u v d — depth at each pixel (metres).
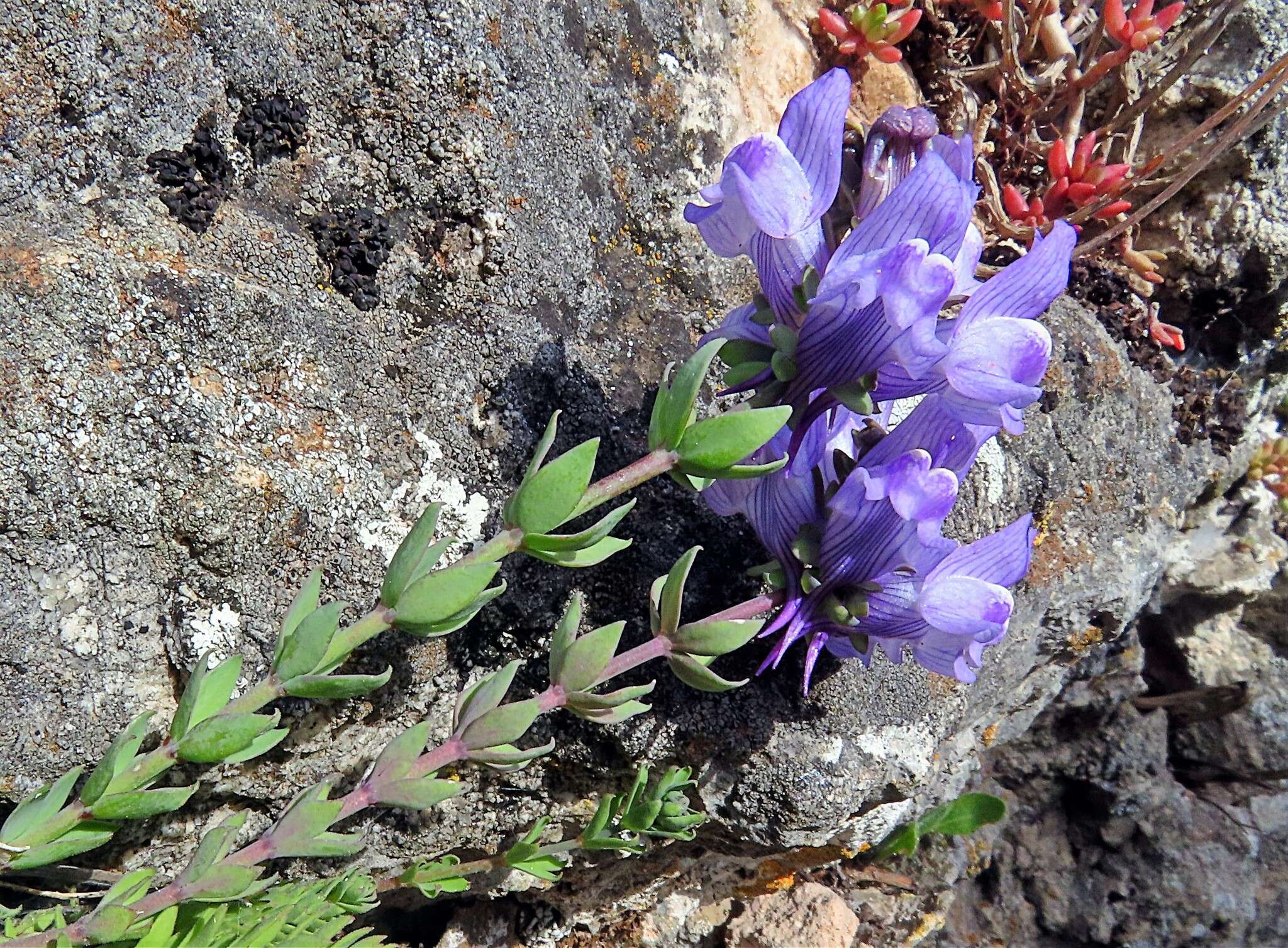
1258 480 0.25
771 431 0.12
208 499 0.13
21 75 0.13
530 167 0.16
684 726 0.16
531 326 0.15
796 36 0.20
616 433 0.16
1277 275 0.23
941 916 0.23
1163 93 0.22
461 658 0.15
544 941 0.20
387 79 0.15
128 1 0.14
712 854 0.19
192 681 0.12
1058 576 0.20
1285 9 0.22
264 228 0.14
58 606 0.13
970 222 0.13
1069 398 0.20
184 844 0.14
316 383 0.14
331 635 0.12
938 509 0.13
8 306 0.12
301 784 0.15
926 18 0.22
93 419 0.13
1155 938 0.25
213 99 0.14
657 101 0.17
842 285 0.13
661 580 0.14
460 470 0.15
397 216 0.15
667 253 0.17
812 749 0.16
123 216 0.13
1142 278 0.23
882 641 0.14
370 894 0.14
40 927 0.12
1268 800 0.26
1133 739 0.25
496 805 0.17
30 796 0.12
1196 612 0.26
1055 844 0.26
